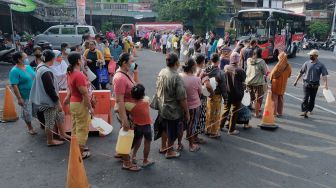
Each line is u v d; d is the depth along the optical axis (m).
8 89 7.42
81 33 20.33
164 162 5.34
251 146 6.11
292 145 6.20
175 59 4.97
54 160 5.37
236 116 6.58
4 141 6.18
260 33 18.98
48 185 4.57
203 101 5.95
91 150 5.79
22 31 27.16
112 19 45.72
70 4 38.41
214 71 6.06
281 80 7.75
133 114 4.82
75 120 5.26
